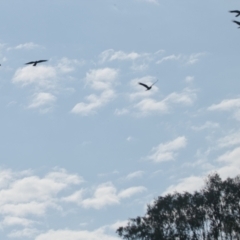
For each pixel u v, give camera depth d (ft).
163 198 380.78
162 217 375.25
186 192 379.14
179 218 371.15
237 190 367.45
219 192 369.91
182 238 366.63
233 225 363.56
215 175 377.91
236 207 365.40
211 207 368.89
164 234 370.73
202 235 366.63
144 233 375.66
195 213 369.71
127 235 378.53
